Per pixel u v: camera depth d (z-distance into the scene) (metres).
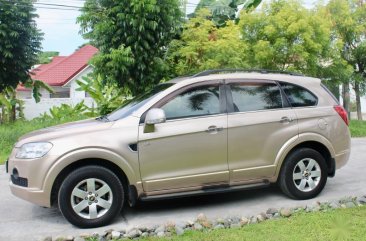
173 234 5.00
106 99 13.93
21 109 20.05
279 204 6.17
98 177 5.37
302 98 6.39
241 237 4.80
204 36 12.18
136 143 5.47
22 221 5.75
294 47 13.12
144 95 6.19
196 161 5.69
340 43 14.55
